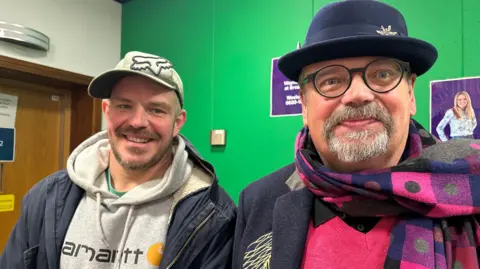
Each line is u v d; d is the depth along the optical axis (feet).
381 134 2.56
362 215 2.60
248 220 3.13
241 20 6.72
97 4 7.93
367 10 2.67
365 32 2.61
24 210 3.70
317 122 2.77
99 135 4.25
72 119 8.19
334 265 2.54
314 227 2.81
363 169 2.75
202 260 3.50
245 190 3.43
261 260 2.84
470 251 2.25
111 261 3.40
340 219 2.71
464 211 2.30
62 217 3.57
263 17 6.46
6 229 7.04
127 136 3.57
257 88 6.46
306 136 3.20
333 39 2.55
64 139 8.08
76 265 3.33
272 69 6.30
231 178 6.69
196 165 4.00
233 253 3.26
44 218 3.59
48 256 3.43
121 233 3.50
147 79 3.51
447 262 2.26
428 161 2.51
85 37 7.67
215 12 7.05
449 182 2.42
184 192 3.64
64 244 3.46
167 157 3.84
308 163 2.88
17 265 3.54
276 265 2.67
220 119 6.88
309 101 2.83
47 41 6.84
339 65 2.66
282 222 2.85
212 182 3.67
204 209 3.57
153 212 3.59
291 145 6.05
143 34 8.06
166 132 3.60
